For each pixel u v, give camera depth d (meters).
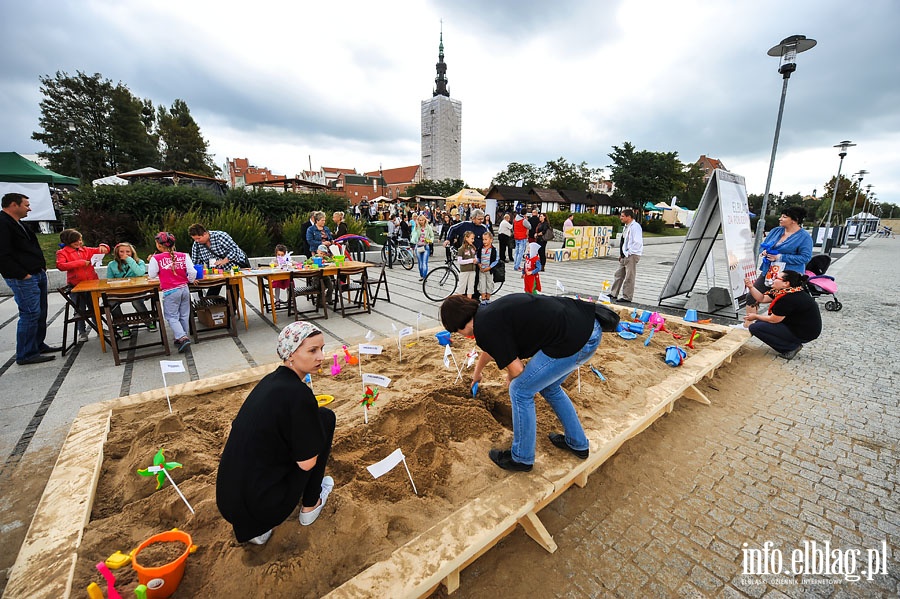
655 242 27.41
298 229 13.76
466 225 8.12
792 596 1.96
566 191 37.44
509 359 2.20
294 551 1.94
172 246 5.15
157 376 4.43
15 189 11.13
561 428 3.02
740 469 2.92
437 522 2.18
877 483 2.79
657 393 3.54
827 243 18.27
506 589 1.98
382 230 19.33
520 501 2.17
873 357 5.18
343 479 2.49
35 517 2.04
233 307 6.02
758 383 4.38
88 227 11.38
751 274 7.69
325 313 6.82
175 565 1.67
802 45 7.71
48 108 33.34
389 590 1.63
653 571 2.09
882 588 2.01
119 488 2.42
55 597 1.59
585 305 2.42
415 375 3.98
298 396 1.77
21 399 3.88
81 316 5.23
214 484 2.38
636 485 2.74
